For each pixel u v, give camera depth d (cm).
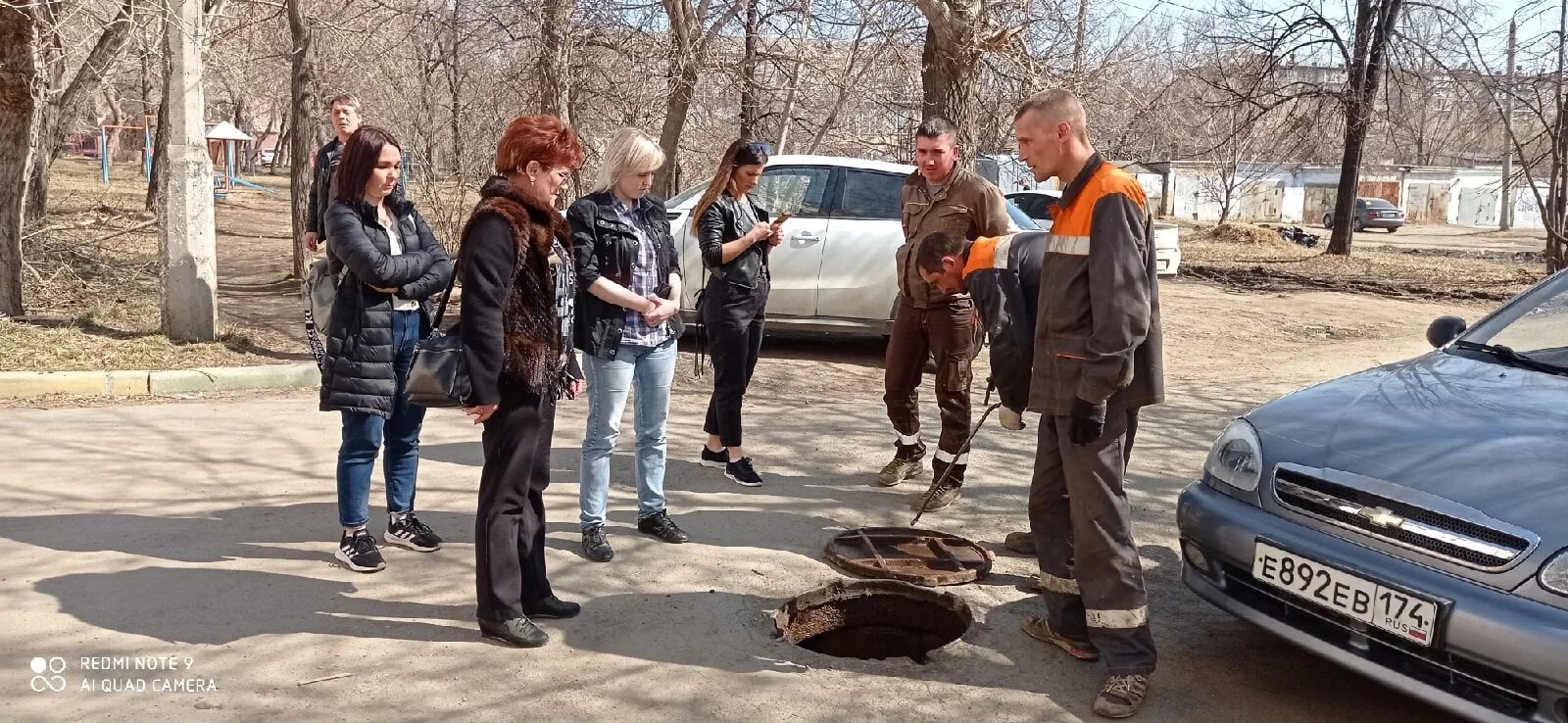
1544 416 337
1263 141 3194
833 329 909
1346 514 323
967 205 501
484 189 354
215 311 859
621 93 1421
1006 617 409
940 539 484
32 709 312
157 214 839
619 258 422
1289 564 329
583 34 1362
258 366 775
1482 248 3394
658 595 416
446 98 1490
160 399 713
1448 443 327
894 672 362
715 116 1717
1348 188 2562
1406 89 2433
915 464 576
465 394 338
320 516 487
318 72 1316
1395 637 304
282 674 340
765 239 536
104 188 2870
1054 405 336
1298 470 341
